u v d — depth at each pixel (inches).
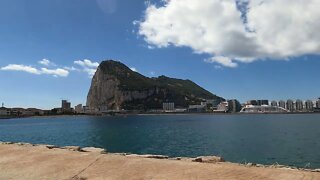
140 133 3705.7
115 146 2331.4
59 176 362.0
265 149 2028.8
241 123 6053.2
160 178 329.7
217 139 2797.7
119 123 6692.9
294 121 6781.5
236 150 1993.1
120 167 374.3
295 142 2455.7
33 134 3801.7
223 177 314.8
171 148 2156.7
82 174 362.6
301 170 331.3
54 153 460.8
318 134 3233.3
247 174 318.7
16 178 365.7
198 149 2076.8
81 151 493.7
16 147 525.7
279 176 306.8
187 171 341.1
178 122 6914.4
